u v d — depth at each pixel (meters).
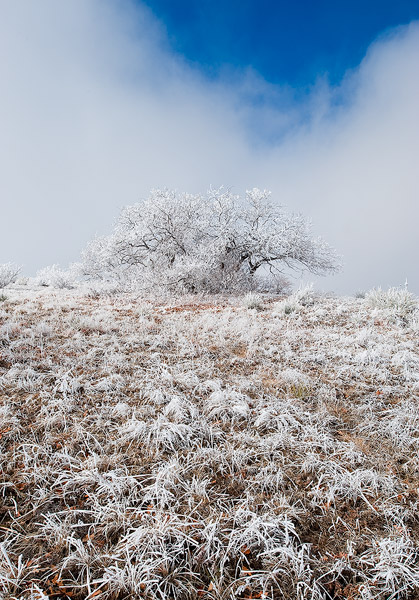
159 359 4.91
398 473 2.81
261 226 15.59
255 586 1.88
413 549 2.10
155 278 12.21
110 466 2.71
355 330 6.95
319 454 2.99
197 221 14.70
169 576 1.89
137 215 14.53
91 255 17.23
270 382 4.40
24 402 3.51
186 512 2.31
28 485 2.48
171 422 3.31
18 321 6.17
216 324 6.98
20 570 1.81
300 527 2.28
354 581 1.94
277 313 8.55
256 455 2.92
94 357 4.80
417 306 8.43
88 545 2.05
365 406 3.78
